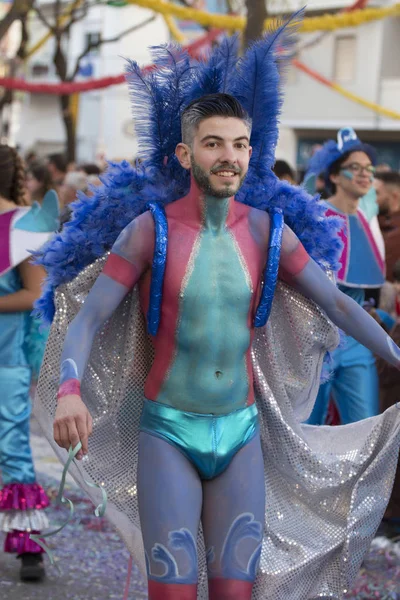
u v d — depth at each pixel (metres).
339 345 4.55
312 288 4.21
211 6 21.80
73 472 4.28
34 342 6.05
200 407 4.02
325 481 4.39
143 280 4.09
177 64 4.30
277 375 4.36
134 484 4.31
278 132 4.36
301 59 35.84
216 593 3.99
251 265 4.06
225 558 4.00
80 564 6.32
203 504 4.11
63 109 23.58
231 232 4.07
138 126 4.32
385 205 9.88
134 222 4.03
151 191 4.20
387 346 4.23
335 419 7.19
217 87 4.33
